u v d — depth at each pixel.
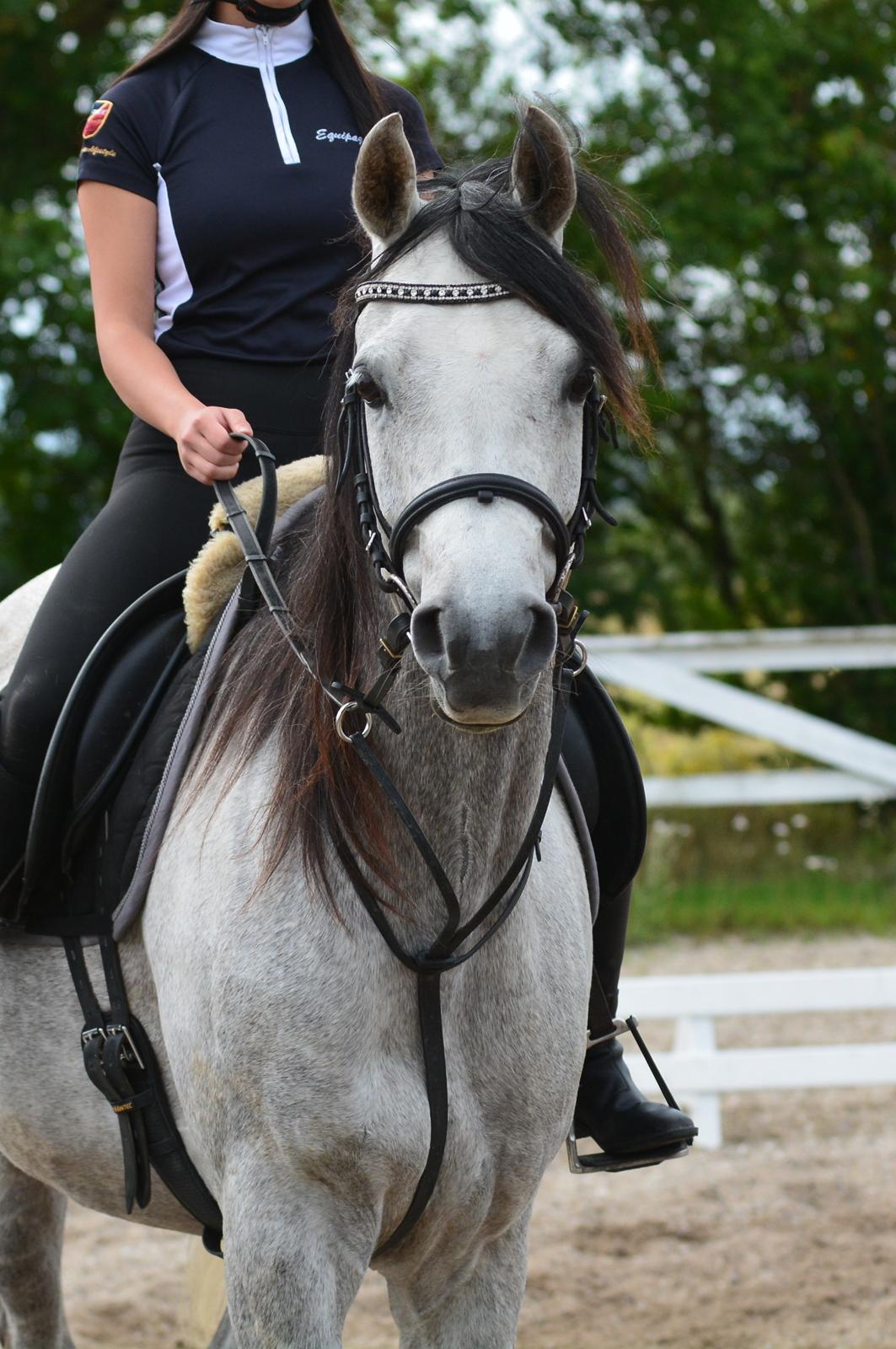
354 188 2.74
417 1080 2.81
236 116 3.54
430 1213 2.88
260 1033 2.78
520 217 2.68
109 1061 3.19
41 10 14.66
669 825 12.62
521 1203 3.03
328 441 2.84
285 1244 2.76
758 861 13.06
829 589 16.09
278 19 3.62
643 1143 3.60
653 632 17.00
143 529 3.45
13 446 15.43
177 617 3.36
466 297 2.60
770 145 15.55
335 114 3.67
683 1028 7.78
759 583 16.64
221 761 3.05
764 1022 9.51
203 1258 4.76
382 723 2.84
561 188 2.71
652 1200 6.59
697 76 15.96
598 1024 3.76
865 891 12.18
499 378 2.52
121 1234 6.71
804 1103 8.03
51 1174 3.57
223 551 3.21
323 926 2.80
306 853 2.82
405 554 2.55
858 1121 7.66
